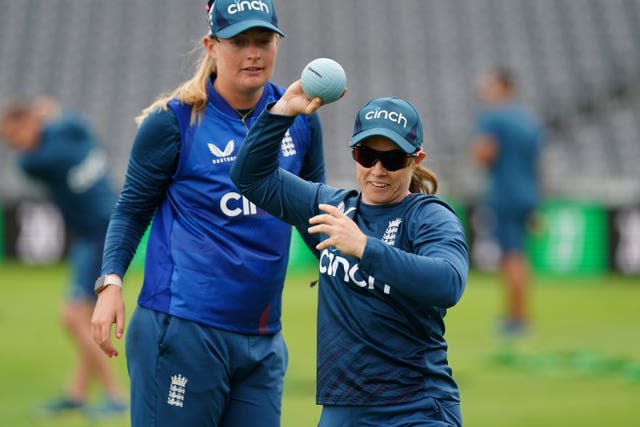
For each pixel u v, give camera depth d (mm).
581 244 74000
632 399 33594
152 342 18078
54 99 94875
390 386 16250
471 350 43562
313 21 99125
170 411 18000
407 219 16391
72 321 31938
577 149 85625
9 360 41562
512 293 47375
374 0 100688
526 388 35531
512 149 47219
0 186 81062
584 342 45719
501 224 47531
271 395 18656
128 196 18516
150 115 18141
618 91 90188
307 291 65188
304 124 19031
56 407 31734
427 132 89625
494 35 97312
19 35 100062
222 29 17516
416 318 16125
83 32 100188
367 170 16297
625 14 97000
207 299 17953
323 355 16688
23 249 79000
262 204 17469
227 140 18172
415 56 96438
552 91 91000
